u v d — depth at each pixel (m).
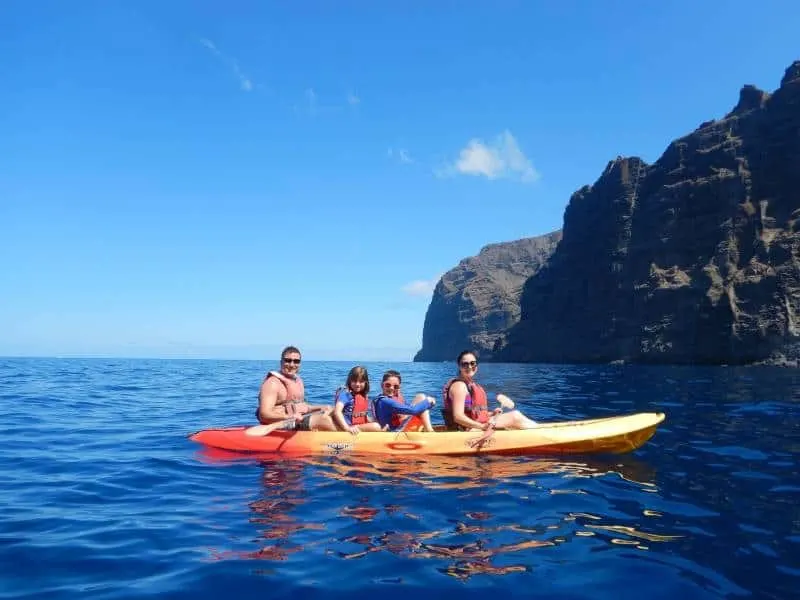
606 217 78.56
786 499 5.04
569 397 16.53
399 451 7.05
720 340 53.78
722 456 6.94
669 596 3.16
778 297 50.44
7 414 11.50
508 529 4.26
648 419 7.23
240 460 6.80
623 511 4.72
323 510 4.74
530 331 89.69
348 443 7.19
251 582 3.33
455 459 6.76
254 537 4.10
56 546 3.92
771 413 11.30
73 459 6.96
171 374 34.81
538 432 7.14
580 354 76.56
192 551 3.82
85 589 3.24
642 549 3.85
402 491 5.32
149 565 3.59
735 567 3.55
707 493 5.26
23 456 7.18
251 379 29.34
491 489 5.39
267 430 7.60
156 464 6.61
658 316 62.50
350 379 7.67
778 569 3.51
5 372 31.05
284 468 6.35
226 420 11.30
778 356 48.75
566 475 5.96
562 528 4.29
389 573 3.46
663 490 5.37
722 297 54.38
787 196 55.84
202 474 6.09
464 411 7.48
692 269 61.38
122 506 4.91
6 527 4.33
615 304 72.19
